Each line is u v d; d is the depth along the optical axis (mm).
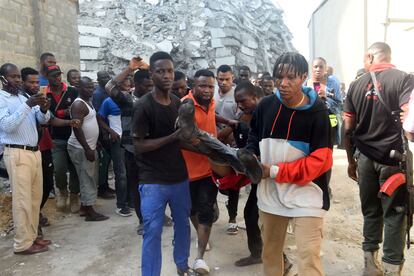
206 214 3688
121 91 4828
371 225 3465
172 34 18891
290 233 4508
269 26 22047
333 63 19438
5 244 4508
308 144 2656
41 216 5078
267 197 2795
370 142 3283
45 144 4863
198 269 3562
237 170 2955
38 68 8102
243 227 4820
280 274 2955
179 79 4566
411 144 8516
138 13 19844
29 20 7879
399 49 12352
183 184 3324
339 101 5000
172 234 4668
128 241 4531
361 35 15195
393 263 3223
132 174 4660
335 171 7512
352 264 3801
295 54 2533
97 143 5641
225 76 4531
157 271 3184
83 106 4938
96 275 3756
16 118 3854
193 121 2855
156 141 3080
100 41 18391
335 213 5281
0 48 6949
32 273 3816
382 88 3162
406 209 3154
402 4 12242
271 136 2725
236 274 3654
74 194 5598
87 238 4652
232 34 18516
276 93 2766
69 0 9539
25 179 4078
